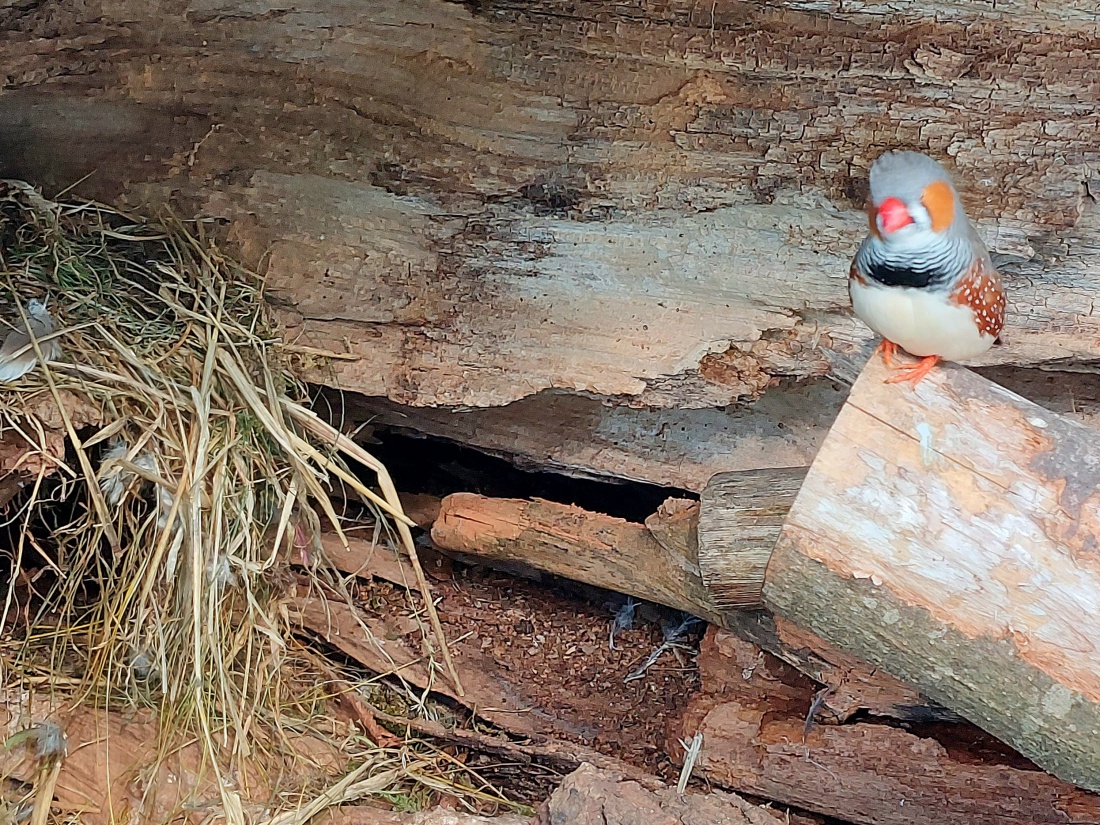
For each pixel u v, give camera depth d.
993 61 1.98
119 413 1.93
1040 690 1.53
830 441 1.62
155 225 2.16
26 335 1.91
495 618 2.61
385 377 2.24
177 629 2.02
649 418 2.52
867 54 2.01
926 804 2.04
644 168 2.10
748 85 2.04
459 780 2.24
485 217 2.16
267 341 2.19
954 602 1.55
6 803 1.81
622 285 2.17
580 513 2.39
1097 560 1.53
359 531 2.64
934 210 1.46
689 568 2.20
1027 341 2.16
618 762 2.20
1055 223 2.02
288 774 2.07
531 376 2.21
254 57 2.03
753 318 2.16
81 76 2.01
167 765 1.95
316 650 2.44
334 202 2.16
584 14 2.02
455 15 2.02
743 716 2.18
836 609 1.62
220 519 1.97
